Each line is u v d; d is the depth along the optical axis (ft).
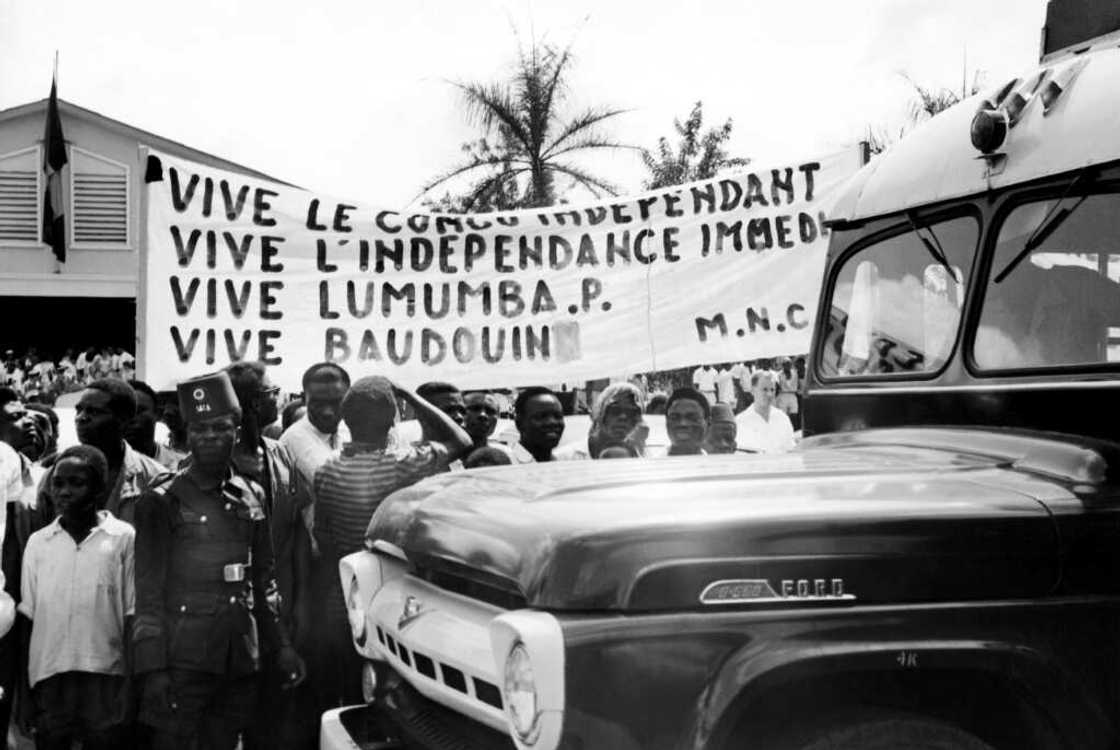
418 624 10.71
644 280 23.45
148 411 21.57
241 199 22.80
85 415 18.43
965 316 12.60
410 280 23.16
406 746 11.39
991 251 12.49
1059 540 9.71
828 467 11.07
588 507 9.75
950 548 9.50
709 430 22.68
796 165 23.38
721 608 9.09
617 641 8.84
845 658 9.05
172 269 22.57
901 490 10.12
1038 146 12.03
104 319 75.56
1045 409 11.42
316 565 18.17
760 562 9.20
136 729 17.11
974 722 9.82
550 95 79.30
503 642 9.04
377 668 12.50
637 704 8.80
